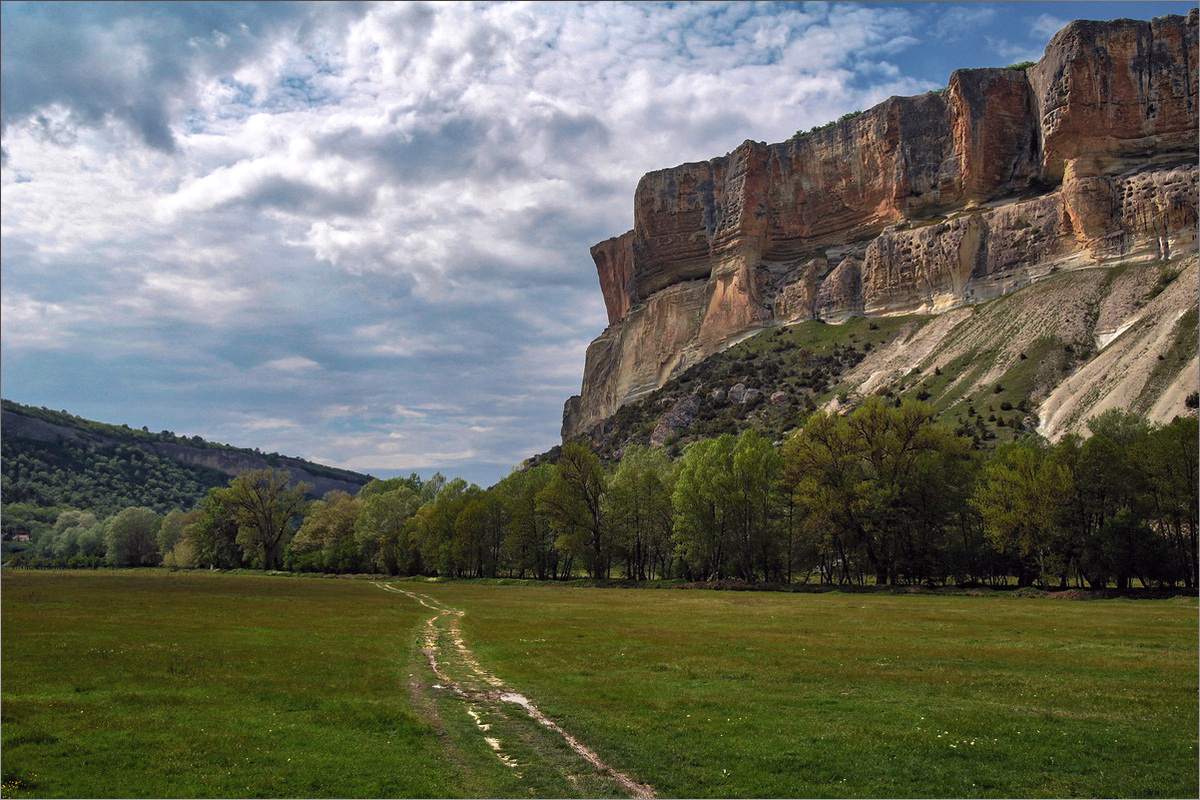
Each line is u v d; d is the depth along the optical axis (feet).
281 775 55.52
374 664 100.58
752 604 204.44
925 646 113.91
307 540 468.34
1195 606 180.86
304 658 103.50
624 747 63.93
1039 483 226.79
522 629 142.00
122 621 145.59
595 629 141.38
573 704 78.74
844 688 85.15
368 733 67.31
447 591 280.10
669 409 620.08
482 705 79.20
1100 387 382.01
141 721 68.69
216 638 122.31
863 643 118.11
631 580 316.60
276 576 426.92
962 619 152.97
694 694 82.64
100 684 84.07
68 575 384.47
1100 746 63.26
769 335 643.45
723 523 292.81
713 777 56.95
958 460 273.13
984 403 430.61
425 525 378.73
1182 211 447.01
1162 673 91.50
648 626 146.20
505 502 365.20
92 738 63.41
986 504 245.24
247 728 67.67
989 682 86.84
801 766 59.21
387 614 176.14
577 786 55.47
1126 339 405.39
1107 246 476.13
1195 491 213.25
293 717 71.82
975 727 68.13
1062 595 215.72
